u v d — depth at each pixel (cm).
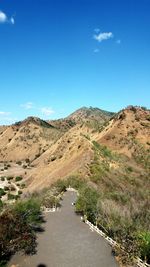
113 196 4534
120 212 3184
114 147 11244
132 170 8594
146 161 10256
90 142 9362
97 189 4894
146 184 7356
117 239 2597
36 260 2348
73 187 5450
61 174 7662
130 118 12712
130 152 10831
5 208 3316
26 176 11325
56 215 3566
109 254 2469
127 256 2339
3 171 13850
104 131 12662
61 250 2538
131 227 2736
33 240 2677
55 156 10775
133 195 5194
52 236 2856
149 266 2156
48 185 6738
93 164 7050
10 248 2455
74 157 8356
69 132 14125
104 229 2934
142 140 11631
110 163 7956
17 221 2698
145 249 2277
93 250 2544
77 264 2294
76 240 2761
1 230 2464
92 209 3344
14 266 2250
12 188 8850
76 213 3662
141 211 3438
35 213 3366
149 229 2808
